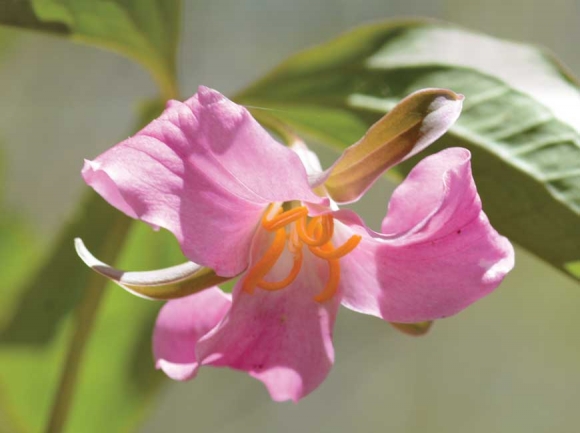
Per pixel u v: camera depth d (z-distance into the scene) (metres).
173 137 0.25
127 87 0.75
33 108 0.72
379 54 0.33
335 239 0.28
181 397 0.75
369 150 0.25
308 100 0.33
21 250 0.42
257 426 0.78
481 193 0.30
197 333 0.27
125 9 0.32
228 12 0.77
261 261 0.27
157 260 0.36
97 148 0.74
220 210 0.25
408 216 0.26
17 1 0.31
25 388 0.37
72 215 0.35
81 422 0.38
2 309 0.37
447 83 0.32
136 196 0.24
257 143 0.25
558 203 0.29
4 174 0.53
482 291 0.26
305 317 0.27
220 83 0.77
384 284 0.27
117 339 0.37
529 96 0.31
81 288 0.36
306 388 0.27
